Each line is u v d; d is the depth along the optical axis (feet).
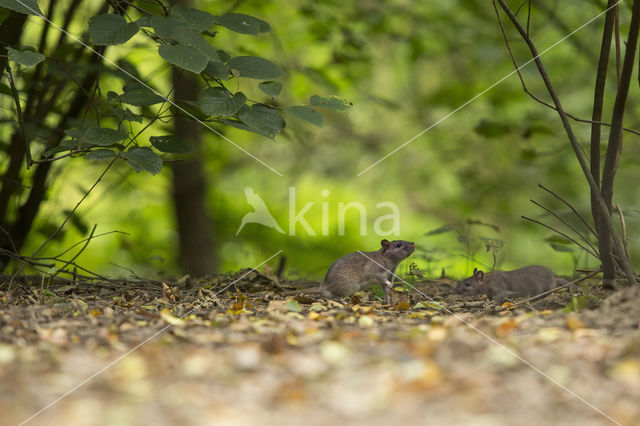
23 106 39.19
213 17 26.61
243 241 69.31
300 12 53.31
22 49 28.76
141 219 70.64
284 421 13.53
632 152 54.39
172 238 66.69
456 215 87.04
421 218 88.07
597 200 26.08
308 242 73.92
